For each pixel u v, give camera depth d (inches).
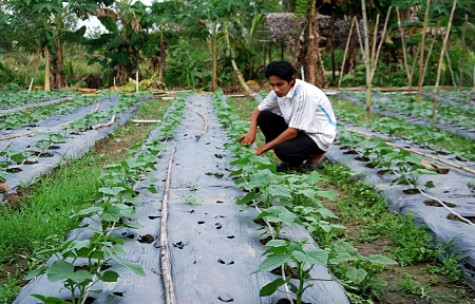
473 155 227.8
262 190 131.9
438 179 181.5
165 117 334.6
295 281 100.1
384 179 182.5
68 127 295.0
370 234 139.9
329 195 136.1
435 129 297.3
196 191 163.6
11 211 149.3
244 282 100.0
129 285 97.0
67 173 196.9
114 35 699.4
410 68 692.1
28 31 639.8
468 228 130.5
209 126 313.7
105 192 121.6
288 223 107.6
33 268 113.9
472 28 580.4
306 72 631.2
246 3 669.3
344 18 689.0
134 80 705.0
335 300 94.3
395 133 296.8
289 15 700.7
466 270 113.0
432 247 127.5
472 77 695.1
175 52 725.9
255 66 743.7
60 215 141.8
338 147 243.0
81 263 105.7
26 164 203.3
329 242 130.5
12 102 455.2
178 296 94.4
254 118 207.8
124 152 251.1
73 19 676.1
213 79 672.4
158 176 184.5
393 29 658.8
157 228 129.0
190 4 633.6
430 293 106.0
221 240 121.2
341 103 478.3
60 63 678.5
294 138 198.8
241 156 171.6
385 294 105.7
